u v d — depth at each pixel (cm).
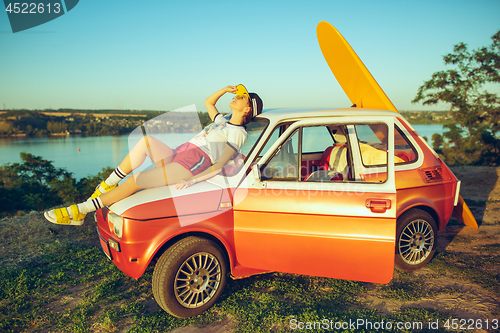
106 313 307
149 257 281
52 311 316
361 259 296
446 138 2783
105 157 18625
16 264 413
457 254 450
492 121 2411
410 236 386
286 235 307
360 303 326
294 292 343
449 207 407
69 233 528
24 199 5209
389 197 290
